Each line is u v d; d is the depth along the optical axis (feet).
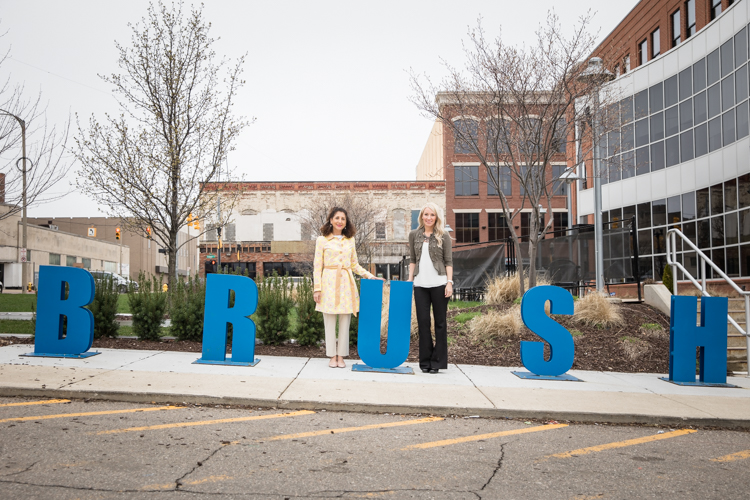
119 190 37.06
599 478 11.16
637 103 68.39
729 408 17.31
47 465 10.73
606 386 20.51
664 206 64.18
